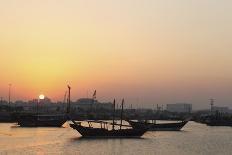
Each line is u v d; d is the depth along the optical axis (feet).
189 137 519.60
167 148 376.27
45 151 330.54
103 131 448.65
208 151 363.15
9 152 320.29
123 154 325.42
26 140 418.31
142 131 460.96
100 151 338.75
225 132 654.53
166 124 648.38
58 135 488.44
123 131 453.58
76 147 360.89
